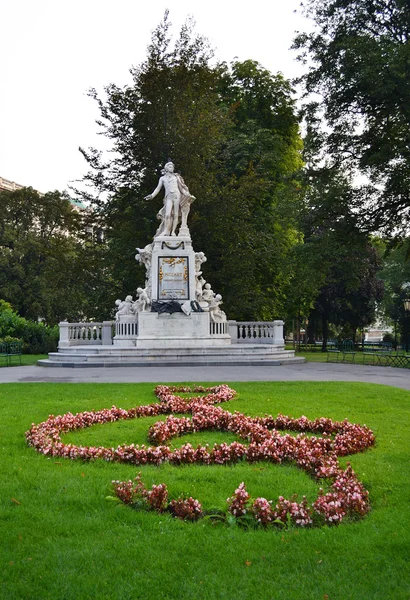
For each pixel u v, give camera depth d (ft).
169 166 85.92
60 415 32.04
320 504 16.98
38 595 12.53
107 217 116.67
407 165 82.02
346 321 184.96
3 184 211.41
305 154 95.40
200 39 113.60
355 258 96.94
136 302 82.64
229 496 18.67
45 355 103.50
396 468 22.11
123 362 70.74
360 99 86.12
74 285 122.93
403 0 78.33
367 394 41.73
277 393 42.01
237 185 115.65
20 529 15.92
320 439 25.53
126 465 22.61
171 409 34.12
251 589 12.75
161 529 16.02
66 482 20.10
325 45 87.30
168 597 12.54
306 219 96.17
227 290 112.37
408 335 190.49
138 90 110.83
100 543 15.06
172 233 84.07
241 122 127.03
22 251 163.12
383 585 12.89
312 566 13.83
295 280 126.11
